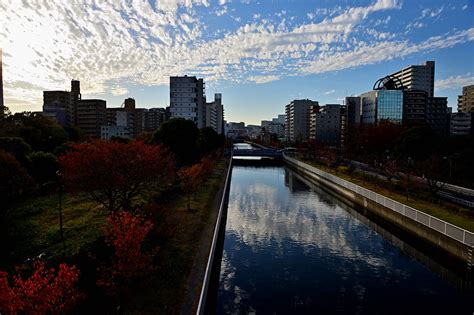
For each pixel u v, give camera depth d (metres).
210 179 50.09
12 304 8.09
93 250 15.52
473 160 46.59
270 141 176.75
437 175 36.09
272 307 17.98
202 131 77.00
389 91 113.75
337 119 140.38
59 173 21.30
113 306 14.15
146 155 23.69
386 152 67.31
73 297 9.54
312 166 70.12
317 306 18.06
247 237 29.91
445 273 22.83
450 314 17.33
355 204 41.75
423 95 102.62
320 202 45.66
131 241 12.97
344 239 29.67
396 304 18.31
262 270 22.75
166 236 22.31
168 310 13.91
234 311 17.58
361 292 19.70
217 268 23.08
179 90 100.25
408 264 24.12
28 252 15.75
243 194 51.53
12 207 24.03
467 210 27.64
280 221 35.38
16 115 54.28
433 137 59.03
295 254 25.78
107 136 111.88
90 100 116.94
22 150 31.66
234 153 106.38
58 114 108.94
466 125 108.88
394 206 31.62
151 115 162.62
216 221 27.95
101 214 22.75
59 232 18.50
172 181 38.66
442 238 24.33
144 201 26.91
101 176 20.78
